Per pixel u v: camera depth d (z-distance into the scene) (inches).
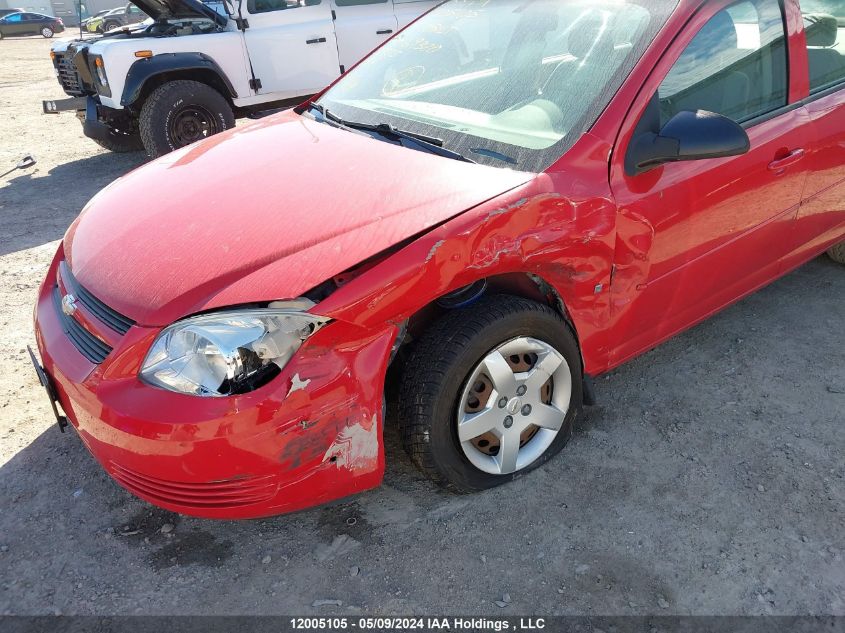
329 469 77.9
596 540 89.0
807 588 81.8
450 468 89.0
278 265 75.9
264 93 271.9
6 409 119.4
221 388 71.5
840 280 153.2
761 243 114.4
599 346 98.6
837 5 121.0
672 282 102.0
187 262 80.1
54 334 88.3
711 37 98.9
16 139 351.3
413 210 81.0
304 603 81.9
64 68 288.7
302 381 72.8
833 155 118.8
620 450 104.7
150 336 74.9
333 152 100.0
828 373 121.6
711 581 83.0
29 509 97.3
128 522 94.7
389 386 91.7
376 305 74.5
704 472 100.0
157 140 252.1
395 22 288.2
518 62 107.0
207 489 75.0
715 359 126.5
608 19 101.9
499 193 82.3
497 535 90.2
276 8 265.9
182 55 250.5
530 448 98.0
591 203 86.5
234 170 100.4
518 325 86.2
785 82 110.2
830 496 95.1
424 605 81.1
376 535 90.9
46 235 207.2
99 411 75.6
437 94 111.6
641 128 90.6
